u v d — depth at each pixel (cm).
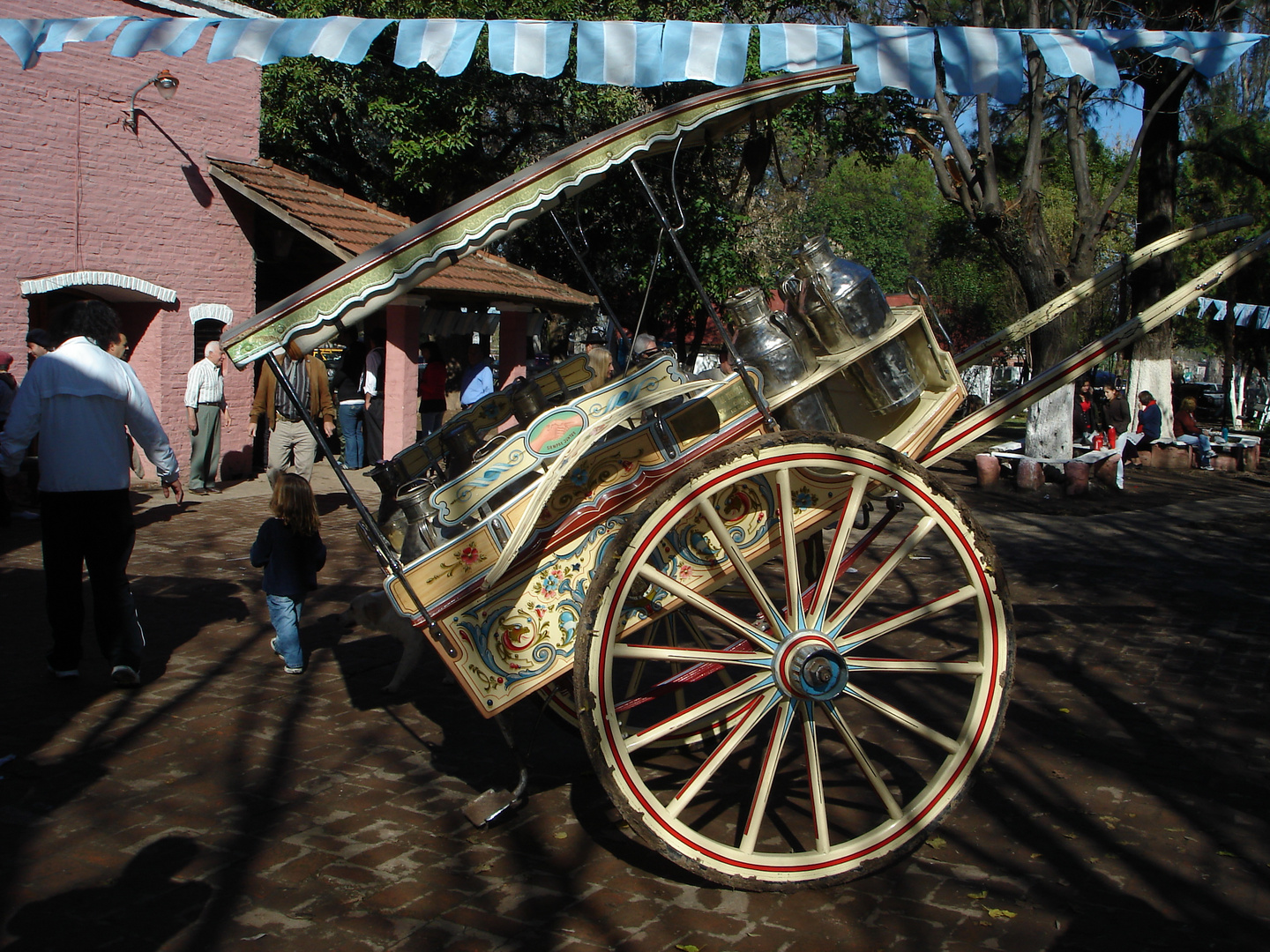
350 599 745
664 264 1870
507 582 346
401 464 457
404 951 306
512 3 1575
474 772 447
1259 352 3653
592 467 353
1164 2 1472
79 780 424
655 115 346
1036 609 772
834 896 346
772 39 395
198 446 1166
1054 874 364
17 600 691
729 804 418
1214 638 696
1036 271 1571
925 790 355
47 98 1066
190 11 1170
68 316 523
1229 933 326
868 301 381
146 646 611
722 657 339
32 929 312
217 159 1259
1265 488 1683
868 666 352
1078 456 1722
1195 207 2761
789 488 342
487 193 322
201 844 372
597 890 346
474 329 1683
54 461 514
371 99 1705
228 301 1288
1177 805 427
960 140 1576
